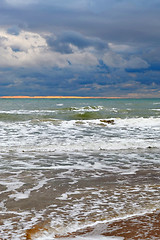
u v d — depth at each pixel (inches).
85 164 296.2
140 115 1200.2
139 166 289.1
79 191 193.3
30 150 379.6
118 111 1481.3
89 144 436.1
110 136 544.7
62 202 168.4
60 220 139.0
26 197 178.1
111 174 250.7
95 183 216.8
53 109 1552.7
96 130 637.9
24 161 306.7
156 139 506.0
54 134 561.6
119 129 662.5
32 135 540.7
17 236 119.5
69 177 236.8
